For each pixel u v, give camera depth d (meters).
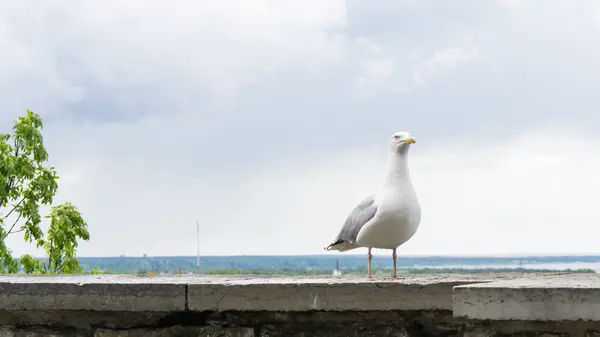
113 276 4.88
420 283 3.74
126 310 4.07
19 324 4.34
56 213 11.88
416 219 4.63
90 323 4.25
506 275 4.55
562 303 3.21
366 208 4.66
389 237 4.60
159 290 4.00
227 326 4.09
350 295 3.80
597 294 3.17
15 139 11.77
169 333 4.10
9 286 4.17
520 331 3.61
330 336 3.97
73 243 11.95
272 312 4.06
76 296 4.09
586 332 3.49
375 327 3.92
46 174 11.98
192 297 3.96
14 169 11.52
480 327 3.69
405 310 3.86
